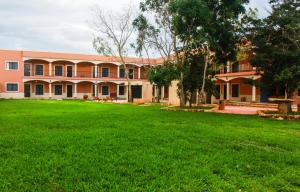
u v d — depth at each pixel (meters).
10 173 6.02
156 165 6.73
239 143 9.72
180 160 7.23
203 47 25.25
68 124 13.25
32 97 54.28
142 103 34.22
